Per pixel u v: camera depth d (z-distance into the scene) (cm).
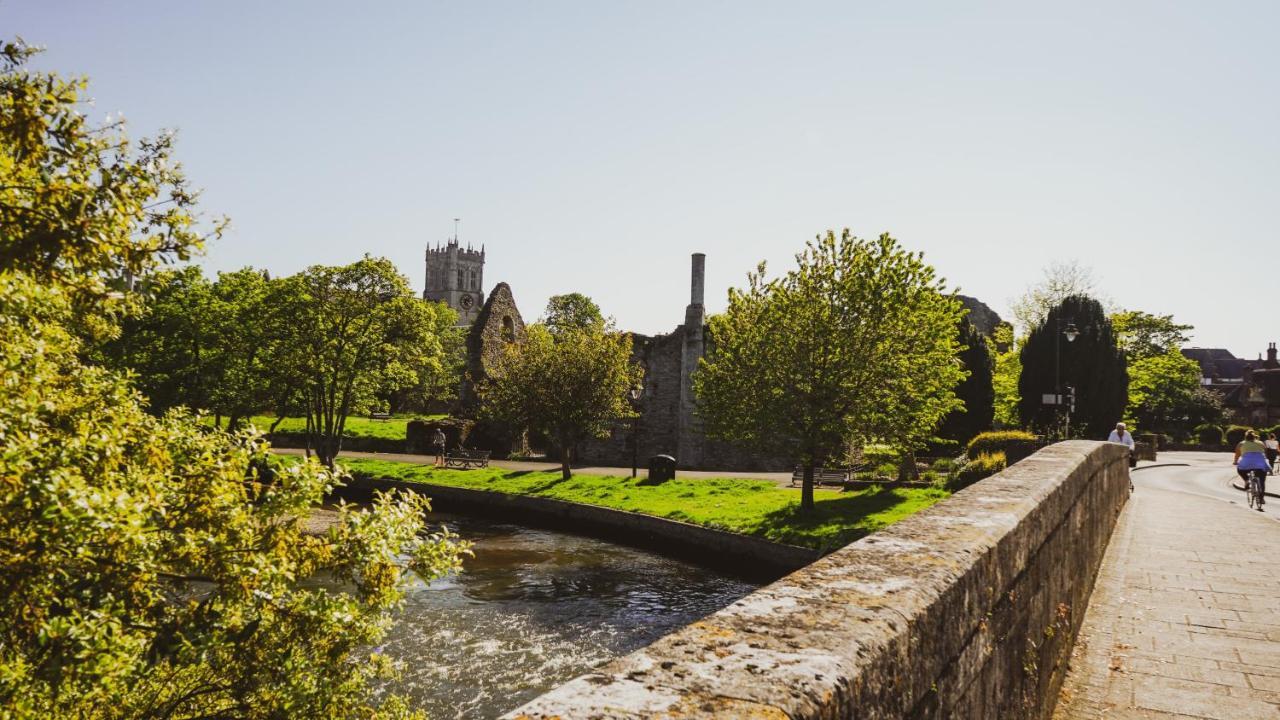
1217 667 545
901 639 202
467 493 3177
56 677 523
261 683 686
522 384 3416
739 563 2092
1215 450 5691
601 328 3516
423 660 1375
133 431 710
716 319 2525
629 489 2992
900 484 2753
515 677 1308
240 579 656
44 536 511
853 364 2278
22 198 573
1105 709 471
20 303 602
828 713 154
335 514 2500
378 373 3494
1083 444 1021
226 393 3647
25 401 566
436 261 13725
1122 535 1144
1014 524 359
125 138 647
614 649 1457
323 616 696
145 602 621
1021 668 371
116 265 612
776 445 2391
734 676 160
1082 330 4059
